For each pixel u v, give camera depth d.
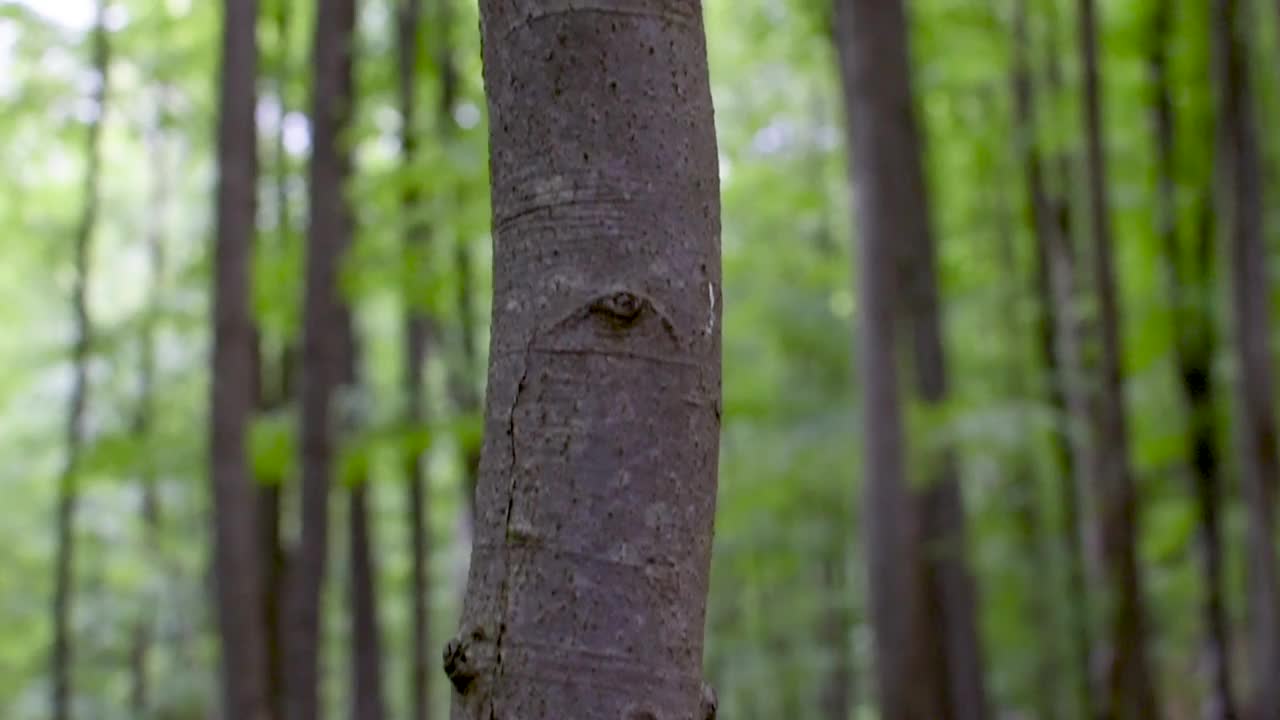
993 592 12.22
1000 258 12.93
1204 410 10.14
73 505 11.91
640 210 1.39
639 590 1.36
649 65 1.41
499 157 1.44
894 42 7.29
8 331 15.29
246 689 5.72
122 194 13.94
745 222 12.27
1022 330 12.81
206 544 11.34
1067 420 9.45
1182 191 10.20
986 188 12.92
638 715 1.34
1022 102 10.13
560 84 1.40
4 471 15.14
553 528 1.36
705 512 1.41
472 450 7.27
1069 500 10.38
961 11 10.17
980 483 12.23
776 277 11.98
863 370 6.53
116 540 13.89
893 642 6.36
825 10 9.86
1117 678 7.43
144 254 14.57
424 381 8.64
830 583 16.30
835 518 14.08
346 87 7.01
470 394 7.74
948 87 11.19
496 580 1.38
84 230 10.52
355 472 7.06
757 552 14.79
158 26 9.87
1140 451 11.11
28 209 12.61
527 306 1.40
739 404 9.34
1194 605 12.91
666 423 1.38
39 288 14.59
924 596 7.86
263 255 8.30
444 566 15.18
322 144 6.60
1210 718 10.03
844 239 13.11
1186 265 10.73
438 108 8.07
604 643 1.35
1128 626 7.43
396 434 7.02
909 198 7.62
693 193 1.42
